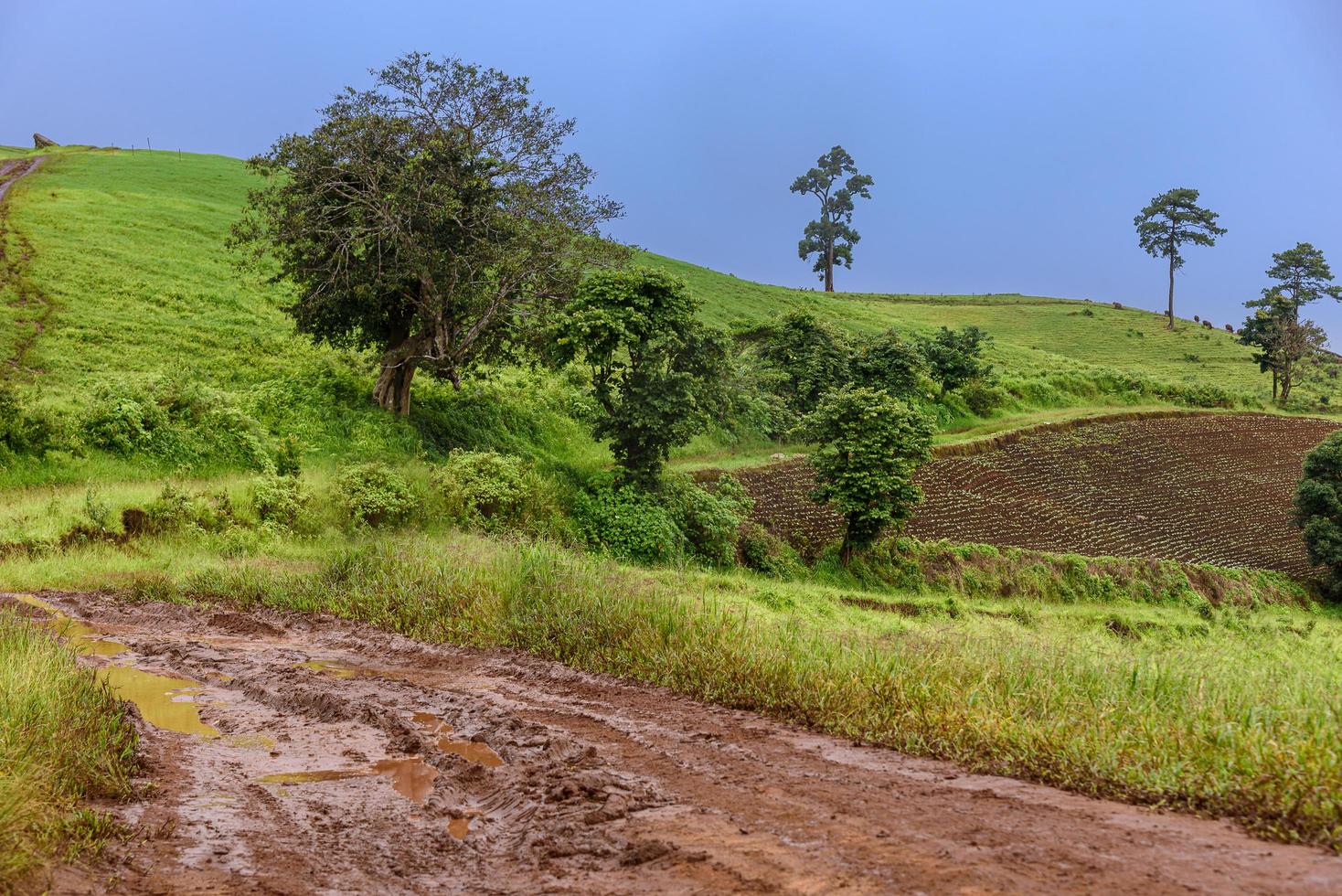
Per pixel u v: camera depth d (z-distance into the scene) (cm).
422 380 3506
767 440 4234
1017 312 10919
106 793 616
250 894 460
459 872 501
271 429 2839
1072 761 628
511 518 2439
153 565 1786
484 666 1096
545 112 3036
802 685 867
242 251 4947
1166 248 10531
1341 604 3822
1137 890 411
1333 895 399
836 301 8806
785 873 444
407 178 2808
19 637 952
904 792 600
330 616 1409
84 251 4316
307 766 714
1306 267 9375
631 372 2764
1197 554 3888
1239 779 555
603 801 584
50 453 2375
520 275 2980
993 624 2219
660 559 2514
